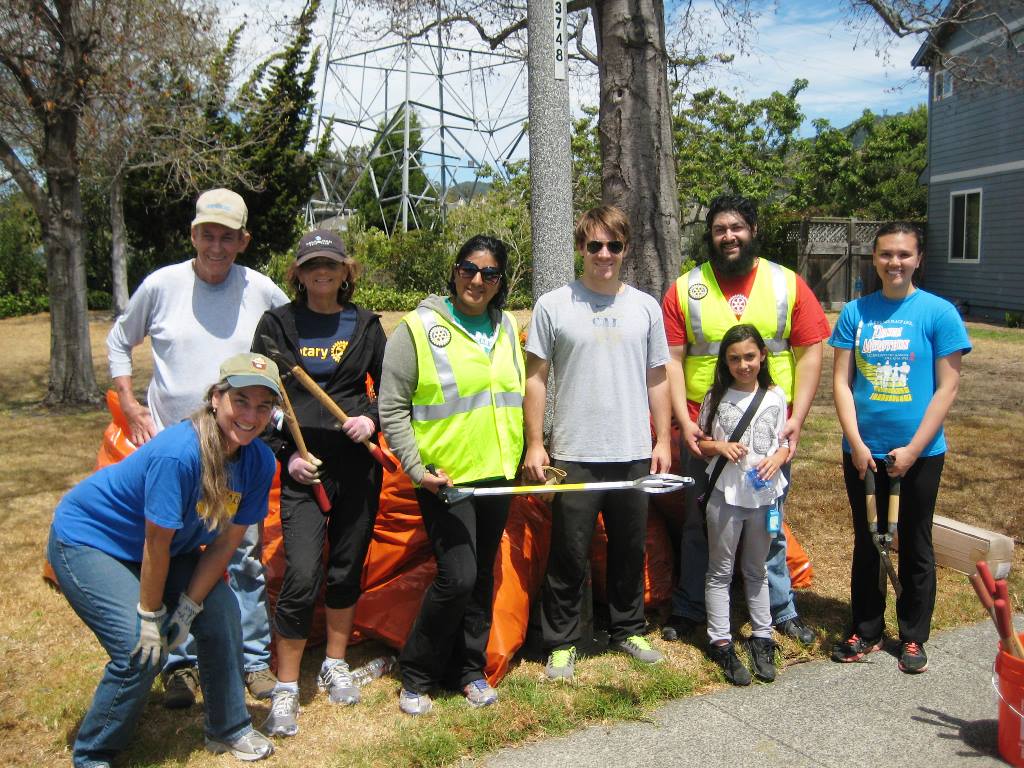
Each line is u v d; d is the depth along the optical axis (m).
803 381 3.90
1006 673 3.02
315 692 3.57
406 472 3.26
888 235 3.69
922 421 3.64
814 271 21.67
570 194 4.29
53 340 11.14
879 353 3.72
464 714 3.34
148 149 12.73
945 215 19.67
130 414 3.62
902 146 31.42
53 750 3.16
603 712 3.38
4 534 5.71
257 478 2.96
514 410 3.46
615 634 3.88
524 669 3.76
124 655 2.84
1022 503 6.00
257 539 3.58
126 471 2.82
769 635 3.80
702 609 4.08
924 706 3.45
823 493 6.35
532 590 3.96
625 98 5.05
